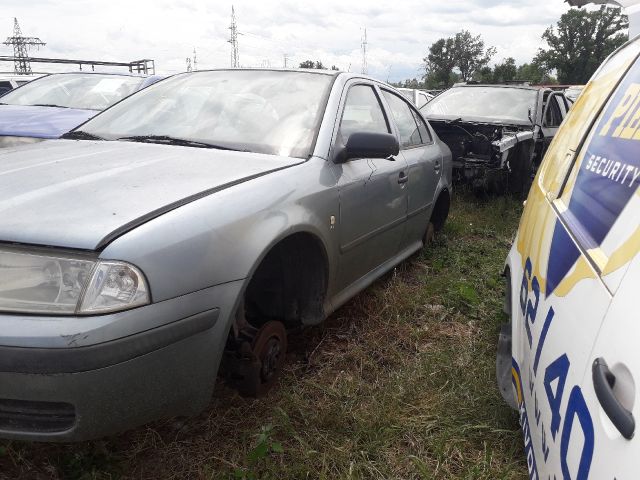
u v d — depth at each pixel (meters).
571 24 61.62
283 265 2.68
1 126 5.56
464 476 2.17
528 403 1.81
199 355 1.98
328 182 2.77
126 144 2.87
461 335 3.41
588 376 1.21
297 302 2.82
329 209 2.73
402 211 3.73
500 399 2.61
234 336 2.35
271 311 2.79
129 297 1.78
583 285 1.42
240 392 2.45
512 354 2.28
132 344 1.77
